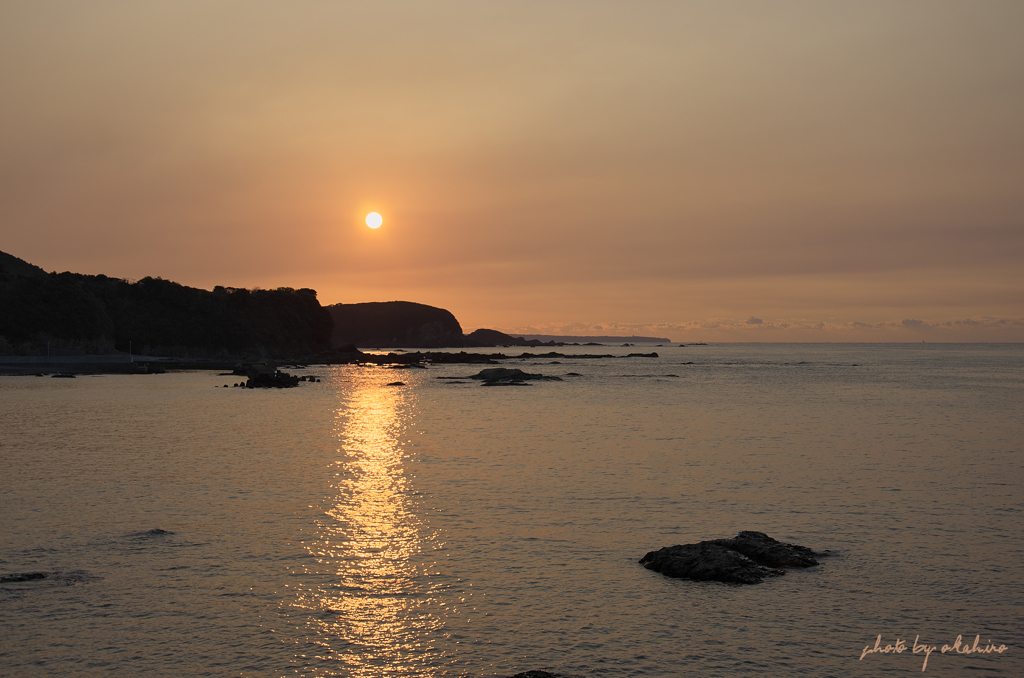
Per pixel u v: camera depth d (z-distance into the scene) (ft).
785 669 38.93
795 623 44.75
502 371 353.10
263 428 147.43
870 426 149.69
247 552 58.18
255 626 43.96
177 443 122.62
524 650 41.04
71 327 445.78
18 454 108.37
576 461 103.50
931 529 65.41
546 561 56.34
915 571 53.93
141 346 506.89
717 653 40.73
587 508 73.56
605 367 497.05
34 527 65.10
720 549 55.06
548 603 47.75
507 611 46.47
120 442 123.13
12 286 449.89
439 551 58.70
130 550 58.44
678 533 64.28
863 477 90.48
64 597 48.08
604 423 157.17
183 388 273.13
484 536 63.16
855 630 43.80
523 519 69.15
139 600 47.73
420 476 91.56
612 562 56.08
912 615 45.96
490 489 83.20
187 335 542.57
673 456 108.17
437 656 40.32
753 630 43.70
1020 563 55.67
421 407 201.26
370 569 54.24
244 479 89.25
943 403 209.97
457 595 49.11
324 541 61.41
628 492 81.41
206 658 39.81
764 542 57.72
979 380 338.34
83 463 100.63
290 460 104.63
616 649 41.14
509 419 167.02
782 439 128.16
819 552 58.03
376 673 38.40
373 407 200.85
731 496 79.20
